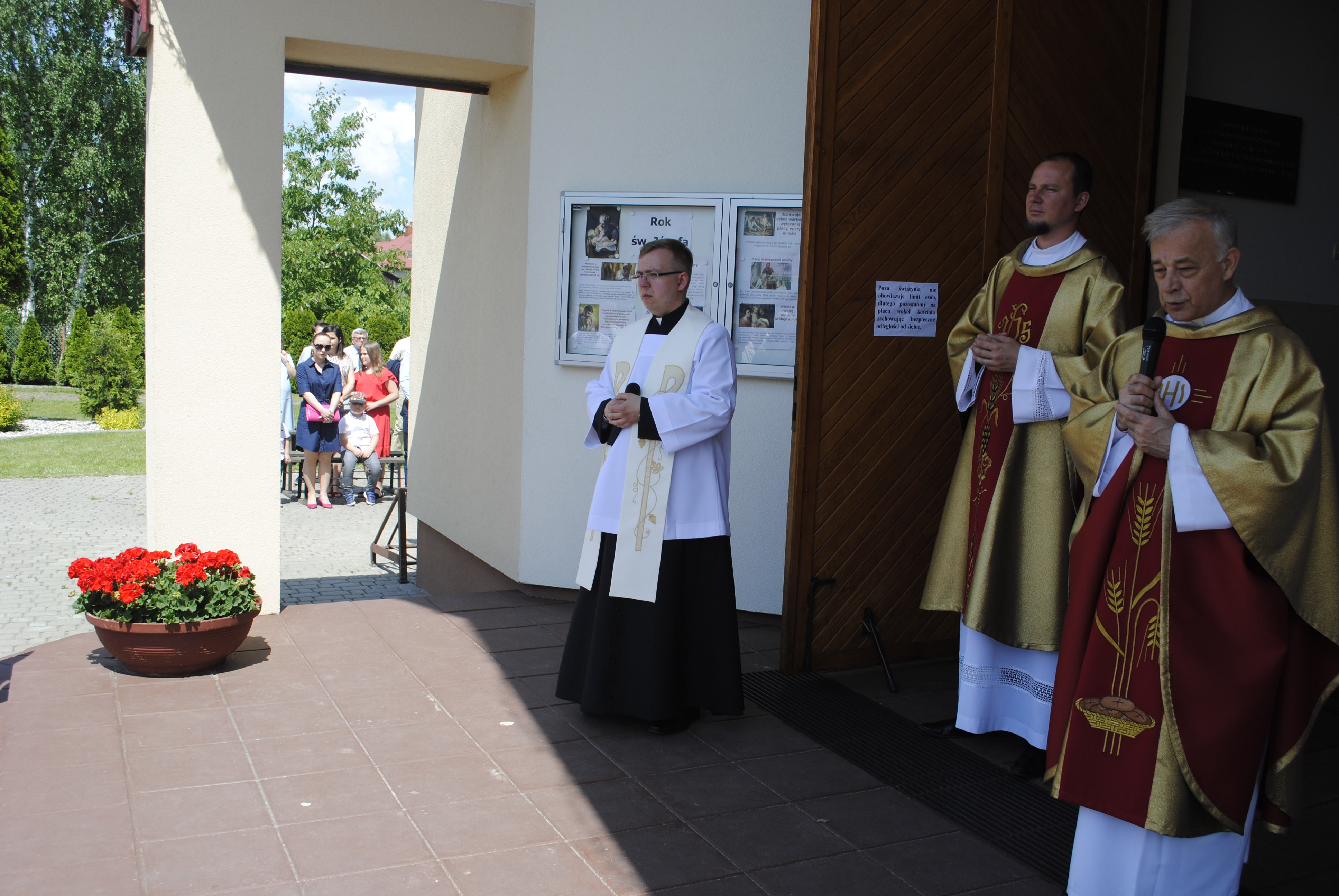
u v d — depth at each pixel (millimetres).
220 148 4961
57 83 28328
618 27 5598
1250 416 2463
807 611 4688
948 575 3992
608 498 4031
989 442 3824
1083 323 3652
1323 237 5699
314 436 10977
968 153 4648
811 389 4523
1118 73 4871
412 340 8273
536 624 5375
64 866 2807
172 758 3539
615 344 4160
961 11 4566
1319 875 3037
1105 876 2619
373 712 4043
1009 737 4086
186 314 4980
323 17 5145
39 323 29328
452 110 7211
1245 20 5371
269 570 5285
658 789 3463
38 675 4359
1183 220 2455
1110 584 2609
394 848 2975
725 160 5488
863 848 3107
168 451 5016
